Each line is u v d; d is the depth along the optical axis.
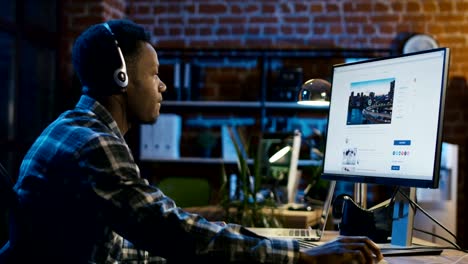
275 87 4.87
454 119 5.04
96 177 1.07
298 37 5.20
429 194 4.14
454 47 5.07
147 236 1.05
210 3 5.28
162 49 5.16
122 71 1.24
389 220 1.74
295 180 3.36
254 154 3.14
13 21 3.90
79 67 1.26
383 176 1.60
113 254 1.28
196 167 5.23
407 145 1.55
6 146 3.78
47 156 1.16
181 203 3.66
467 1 5.07
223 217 2.71
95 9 4.66
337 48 5.13
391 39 5.12
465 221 4.97
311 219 2.86
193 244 1.04
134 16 5.35
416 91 1.55
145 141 4.80
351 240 1.13
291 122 5.14
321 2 5.18
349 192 5.01
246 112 5.20
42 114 4.49
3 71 3.91
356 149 1.71
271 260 1.04
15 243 1.19
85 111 1.23
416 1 5.10
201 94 5.26
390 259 1.50
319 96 2.37
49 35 4.48
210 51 5.24
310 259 1.05
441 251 1.60
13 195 1.17
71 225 1.13
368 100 1.70
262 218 2.63
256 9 5.24
